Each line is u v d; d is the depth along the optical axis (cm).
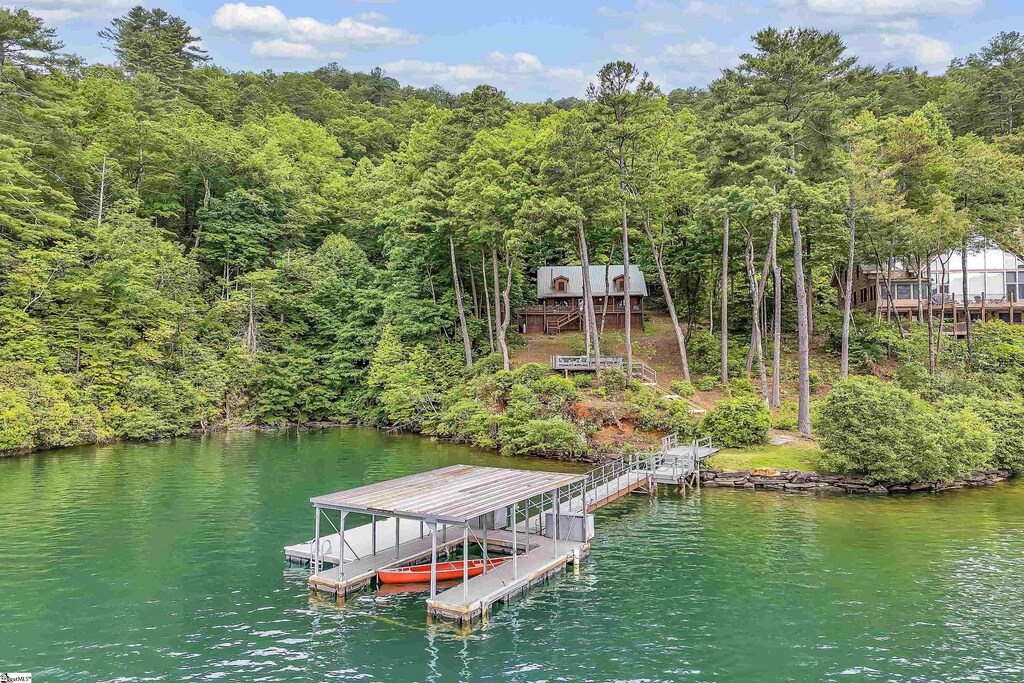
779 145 4025
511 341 5347
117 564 2102
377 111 10675
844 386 3319
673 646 1587
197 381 4984
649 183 4472
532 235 4662
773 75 4144
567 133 4306
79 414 4200
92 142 5331
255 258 5722
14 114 4872
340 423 5469
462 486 2155
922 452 3081
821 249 4769
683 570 2108
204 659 1491
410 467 3641
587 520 2373
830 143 4131
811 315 5288
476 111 6166
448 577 2023
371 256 6450
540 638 1627
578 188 4300
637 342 5484
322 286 5644
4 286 4203
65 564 2092
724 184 4391
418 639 1616
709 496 3105
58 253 4309
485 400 4462
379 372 4972
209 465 3681
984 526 2567
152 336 4728
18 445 3831
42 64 5112
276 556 2198
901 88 7381
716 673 1459
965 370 4525
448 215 4903
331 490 3105
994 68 6800
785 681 1424
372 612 1775
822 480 3200
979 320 5372
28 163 4778
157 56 8406
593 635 1644
